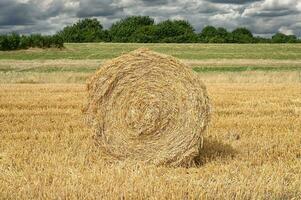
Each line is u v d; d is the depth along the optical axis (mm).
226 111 13617
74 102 15031
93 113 8633
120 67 8633
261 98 16344
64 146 9344
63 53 50406
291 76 25641
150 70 8562
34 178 7098
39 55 48312
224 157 8664
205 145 9594
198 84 8469
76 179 6961
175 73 8547
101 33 88812
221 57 46031
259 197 6316
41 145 9367
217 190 6613
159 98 8469
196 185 6754
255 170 7734
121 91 8602
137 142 8438
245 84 21828
